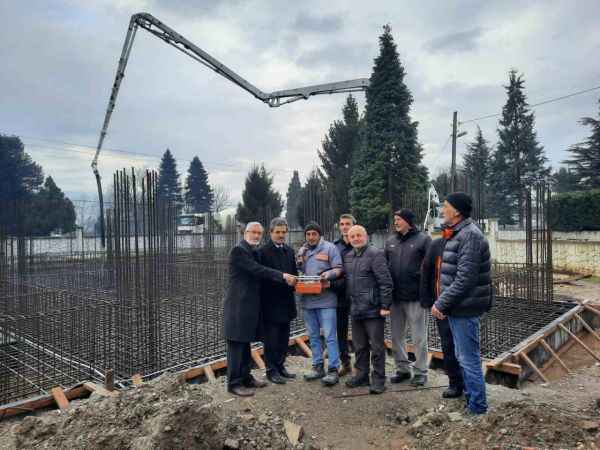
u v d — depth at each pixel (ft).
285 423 12.36
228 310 15.08
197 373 18.22
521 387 18.80
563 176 123.85
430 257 14.17
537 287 31.40
